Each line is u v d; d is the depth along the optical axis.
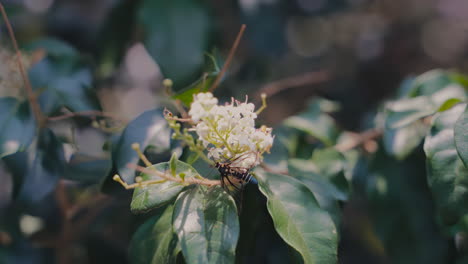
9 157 0.43
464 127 0.35
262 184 0.35
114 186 0.39
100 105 0.47
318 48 1.06
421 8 1.15
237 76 0.69
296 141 0.49
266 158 0.43
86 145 0.56
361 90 1.04
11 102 0.43
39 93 0.45
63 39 0.68
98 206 0.54
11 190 0.43
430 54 1.13
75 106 0.46
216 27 0.50
